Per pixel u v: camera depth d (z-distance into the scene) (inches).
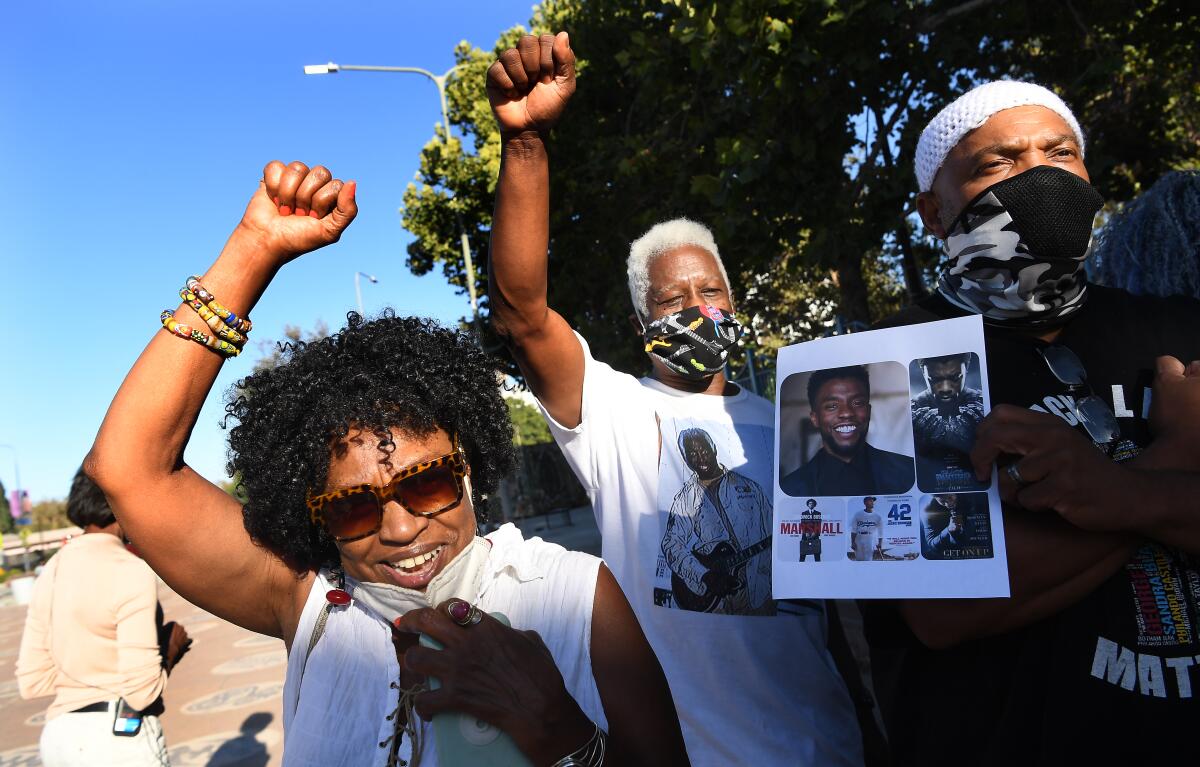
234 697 291.6
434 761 51.5
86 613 122.2
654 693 56.1
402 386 54.5
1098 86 289.4
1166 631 51.1
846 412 57.8
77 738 120.4
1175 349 57.7
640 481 86.1
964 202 61.4
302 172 52.6
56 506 2297.0
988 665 55.8
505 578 57.9
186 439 54.4
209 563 56.1
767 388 352.8
